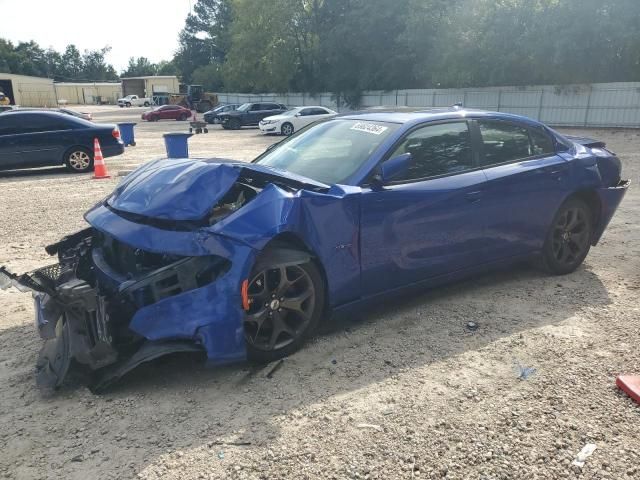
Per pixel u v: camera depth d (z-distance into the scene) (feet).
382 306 14.15
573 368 10.88
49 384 9.78
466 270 14.10
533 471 8.01
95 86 310.04
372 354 11.56
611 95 86.38
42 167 43.78
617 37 82.69
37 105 240.73
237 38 160.15
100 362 9.85
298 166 13.39
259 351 10.92
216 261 10.16
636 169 40.29
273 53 152.46
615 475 7.92
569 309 13.85
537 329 12.69
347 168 12.59
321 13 145.38
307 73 153.79
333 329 12.80
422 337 12.34
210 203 10.39
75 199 30.30
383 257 12.29
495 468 8.07
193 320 9.78
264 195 10.83
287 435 8.86
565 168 15.60
